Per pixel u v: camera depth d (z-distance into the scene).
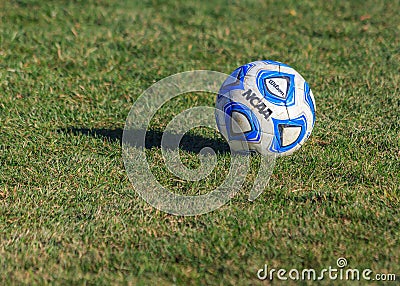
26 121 12.73
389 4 20.67
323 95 13.94
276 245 8.93
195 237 9.07
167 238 9.10
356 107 13.34
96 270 8.48
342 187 10.31
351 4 20.67
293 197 10.02
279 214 9.58
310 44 17.28
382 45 17.14
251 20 19.20
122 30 18.00
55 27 17.94
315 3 20.75
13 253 8.79
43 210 9.73
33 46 16.53
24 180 10.59
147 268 8.48
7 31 17.38
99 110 13.29
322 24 18.89
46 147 11.63
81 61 15.79
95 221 9.47
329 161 10.95
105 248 8.87
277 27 18.64
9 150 11.49
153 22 18.80
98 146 11.70
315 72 15.31
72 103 13.62
